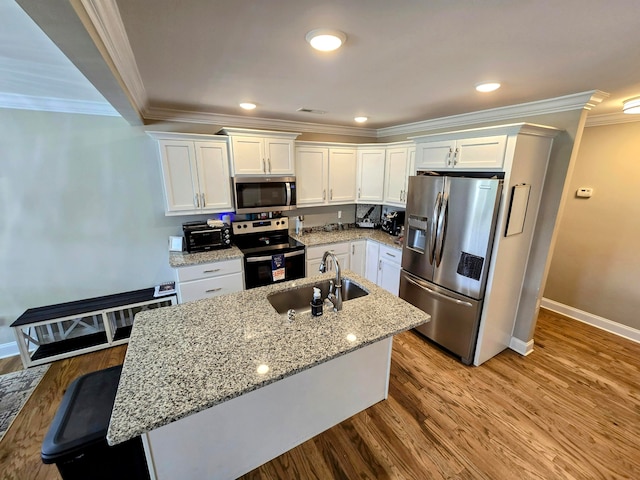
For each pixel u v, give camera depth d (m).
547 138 2.40
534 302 2.73
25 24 1.23
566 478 1.71
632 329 3.11
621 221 3.07
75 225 2.84
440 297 2.79
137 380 1.29
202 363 1.40
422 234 3.00
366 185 4.07
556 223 2.53
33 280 2.77
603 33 1.28
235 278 3.18
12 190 2.56
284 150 3.38
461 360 2.74
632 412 2.18
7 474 1.71
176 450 1.43
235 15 1.14
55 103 2.53
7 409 2.17
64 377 2.49
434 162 2.81
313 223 4.26
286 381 1.69
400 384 2.43
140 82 2.00
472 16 1.15
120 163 2.90
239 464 1.66
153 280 3.29
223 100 2.55
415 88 2.13
